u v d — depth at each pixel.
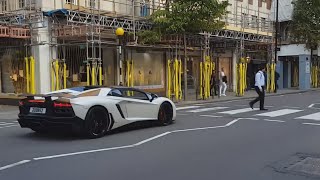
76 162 7.42
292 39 37.22
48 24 18.81
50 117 9.83
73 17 18.42
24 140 9.81
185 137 10.15
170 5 20.81
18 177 6.40
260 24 34.62
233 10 30.94
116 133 10.91
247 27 29.75
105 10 20.58
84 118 9.87
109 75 21.47
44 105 9.97
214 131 11.11
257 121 13.20
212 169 6.98
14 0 20.27
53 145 9.12
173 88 22.69
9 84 20.55
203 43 24.27
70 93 10.62
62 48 19.34
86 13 18.77
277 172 6.82
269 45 31.47
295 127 11.87
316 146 9.04
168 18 20.19
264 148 8.79
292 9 37.50
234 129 11.47
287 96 26.77
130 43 20.56
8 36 17.41
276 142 9.48
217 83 27.27
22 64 19.69
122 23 20.23
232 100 23.67
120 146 8.99
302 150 8.60
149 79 23.86
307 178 6.48
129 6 22.16
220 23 21.61
